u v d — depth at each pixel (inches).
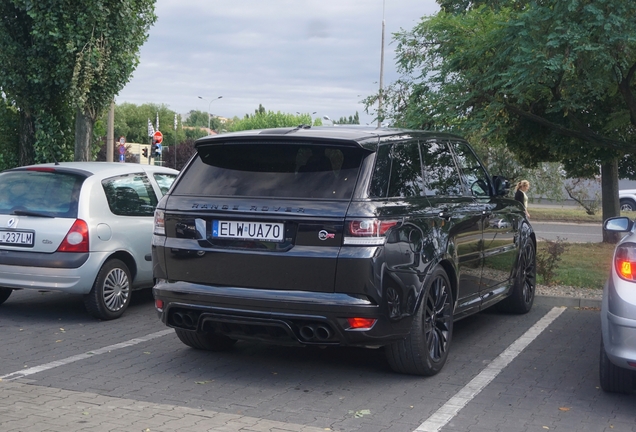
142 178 363.3
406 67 492.1
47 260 318.0
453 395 220.2
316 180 220.8
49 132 624.1
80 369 247.1
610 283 204.2
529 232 349.7
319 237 213.2
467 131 448.8
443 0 488.7
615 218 229.6
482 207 288.7
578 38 365.4
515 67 393.4
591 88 413.4
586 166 650.8
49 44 578.2
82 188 328.2
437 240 240.8
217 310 223.6
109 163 361.7
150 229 354.3
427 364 234.4
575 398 219.1
